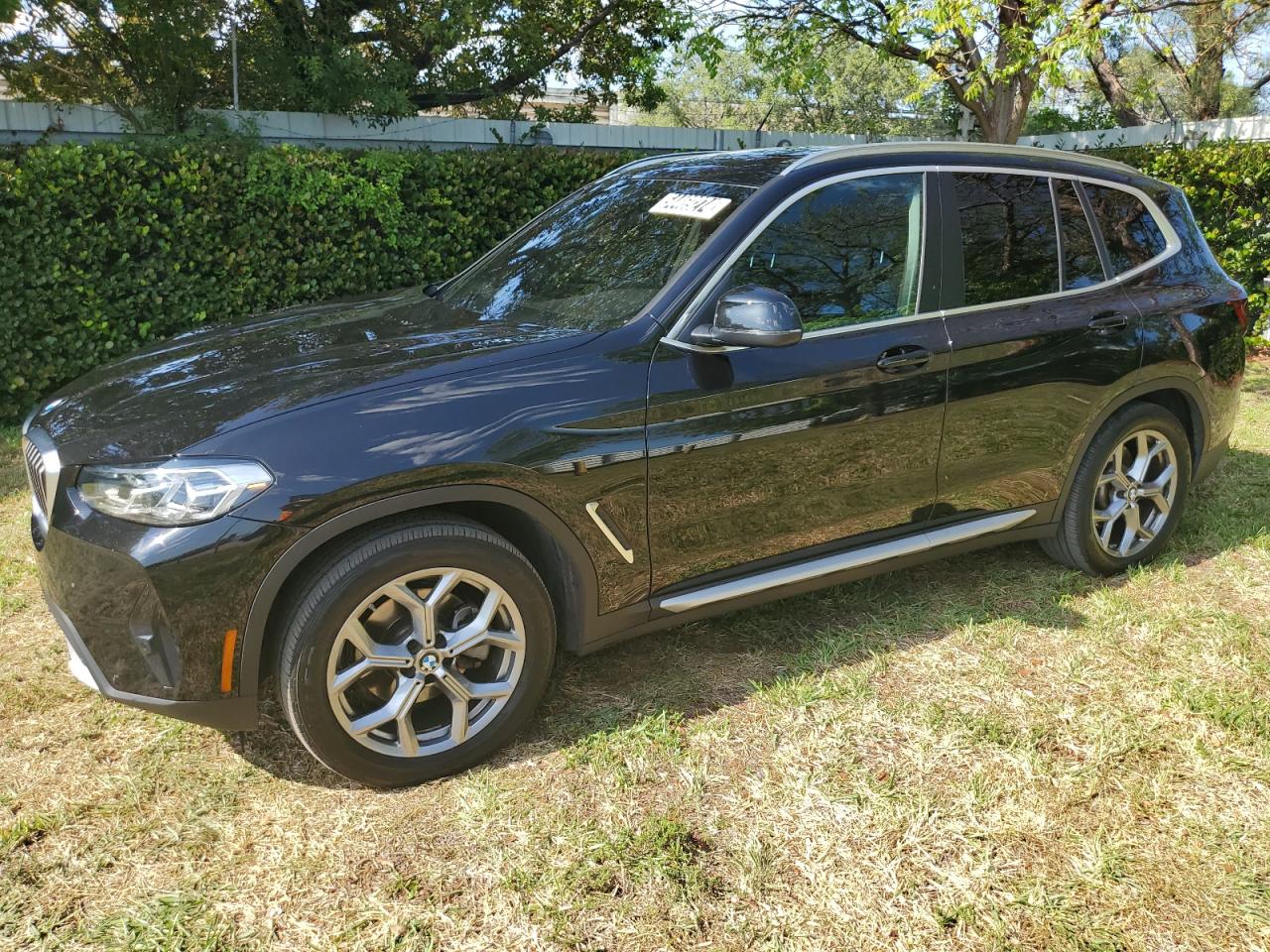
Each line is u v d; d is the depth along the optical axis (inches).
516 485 102.0
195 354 117.2
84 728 113.7
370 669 99.1
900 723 116.5
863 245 125.6
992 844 96.9
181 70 391.2
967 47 380.2
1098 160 154.3
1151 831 98.8
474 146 454.3
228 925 85.4
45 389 252.2
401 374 102.7
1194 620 142.2
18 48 350.9
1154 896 90.1
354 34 460.1
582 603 110.6
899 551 132.3
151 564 90.2
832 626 140.7
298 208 275.4
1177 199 161.5
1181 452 158.4
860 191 127.2
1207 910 88.5
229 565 91.0
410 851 94.9
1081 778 106.5
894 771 107.8
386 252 291.7
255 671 95.0
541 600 106.7
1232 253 336.2
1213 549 169.0
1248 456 222.4
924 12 313.9
